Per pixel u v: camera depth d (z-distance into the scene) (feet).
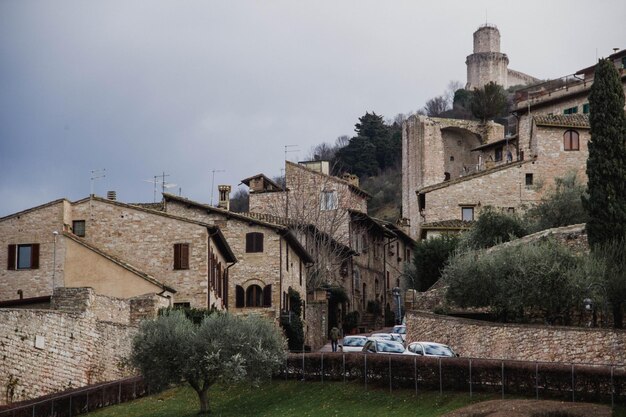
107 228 249.14
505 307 211.61
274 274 270.67
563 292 202.08
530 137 366.22
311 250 317.83
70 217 249.14
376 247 382.63
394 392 167.32
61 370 178.09
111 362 195.21
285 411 167.43
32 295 240.12
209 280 245.45
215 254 256.11
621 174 230.07
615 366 152.56
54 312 177.37
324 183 356.18
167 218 247.50
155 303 215.72
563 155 350.23
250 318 180.24
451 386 162.09
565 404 143.13
